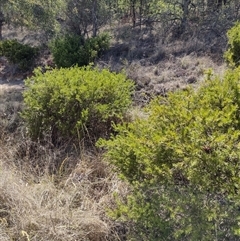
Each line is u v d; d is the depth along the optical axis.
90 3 10.58
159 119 2.26
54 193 2.44
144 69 7.98
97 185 2.62
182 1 10.00
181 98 2.40
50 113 3.46
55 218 2.17
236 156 1.84
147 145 2.12
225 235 1.73
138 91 6.00
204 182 1.83
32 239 2.06
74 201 2.41
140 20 10.77
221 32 8.97
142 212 1.89
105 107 3.32
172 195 1.89
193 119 2.10
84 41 10.50
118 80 3.74
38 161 3.11
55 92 3.38
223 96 2.29
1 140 3.46
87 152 3.12
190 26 9.66
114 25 11.39
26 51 10.73
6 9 13.02
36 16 11.80
